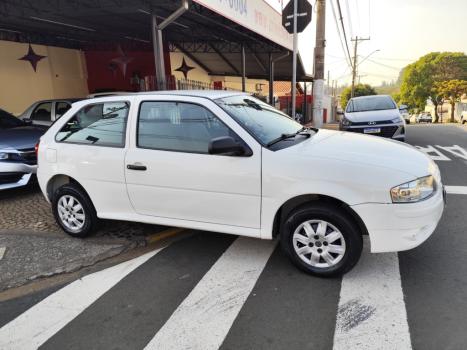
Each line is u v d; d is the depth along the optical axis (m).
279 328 2.90
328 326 2.89
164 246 4.45
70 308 3.32
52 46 15.01
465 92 44.59
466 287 3.28
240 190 3.63
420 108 59.03
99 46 16.22
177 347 2.76
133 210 4.28
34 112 9.75
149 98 4.13
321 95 11.64
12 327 3.10
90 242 4.62
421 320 2.89
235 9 9.32
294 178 3.42
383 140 4.25
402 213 3.18
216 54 18.83
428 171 3.43
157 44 8.60
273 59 19.06
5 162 6.34
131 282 3.69
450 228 4.50
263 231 3.67
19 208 6.05
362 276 3.53
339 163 3.34
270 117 4.41
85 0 8.80
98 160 4.30
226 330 2.91
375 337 2.73
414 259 3.80
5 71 13.15
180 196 3.93
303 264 3.58
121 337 2.91
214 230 3.90
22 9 9.67
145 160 4.01
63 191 4.66
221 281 3.61
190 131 3.88
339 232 3.38
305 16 7.38
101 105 4.40
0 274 3.97
